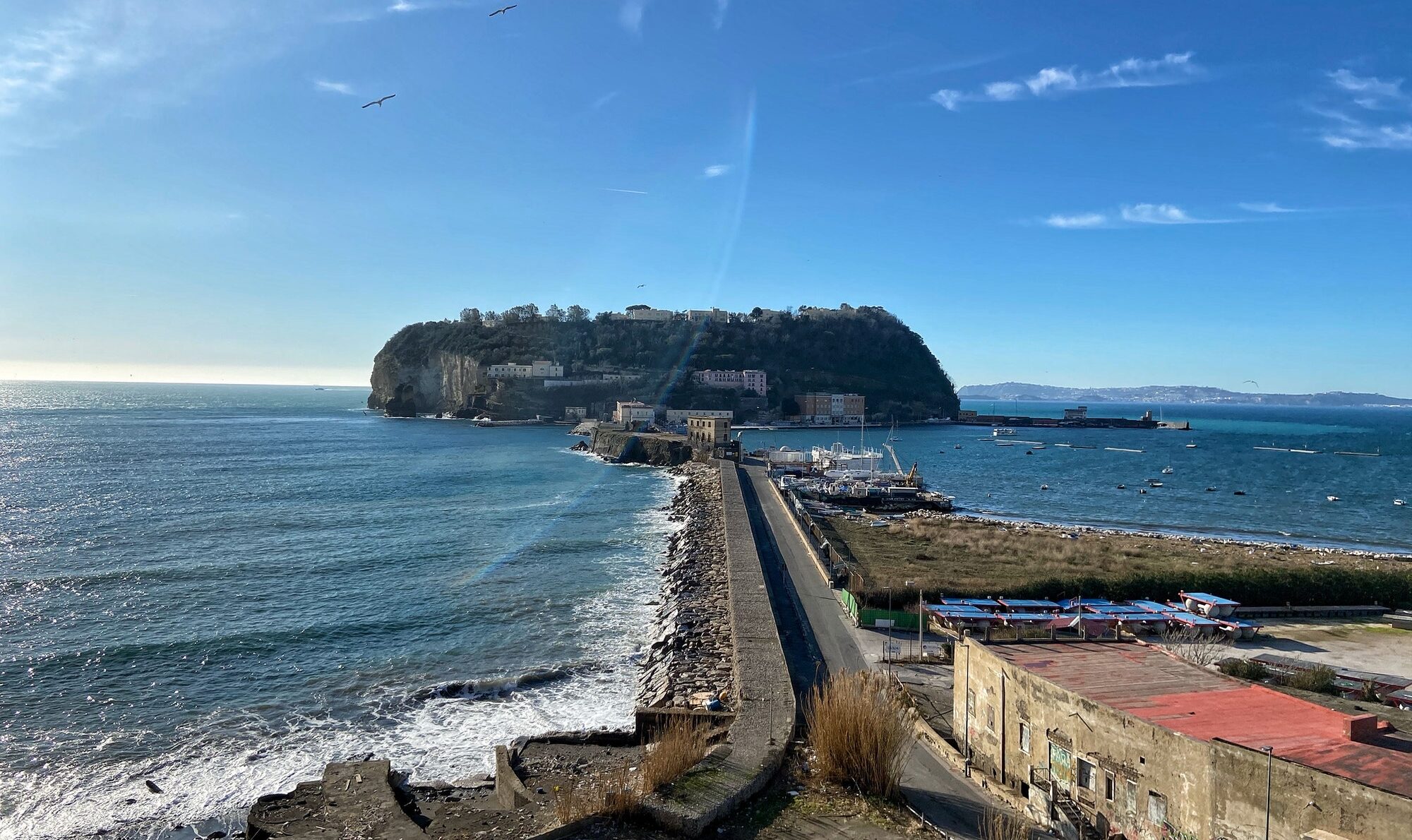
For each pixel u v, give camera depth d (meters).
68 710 32.94
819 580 50.62
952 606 43.00
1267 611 45.81
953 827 19.97
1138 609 43.47
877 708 23.08
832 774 22.14
